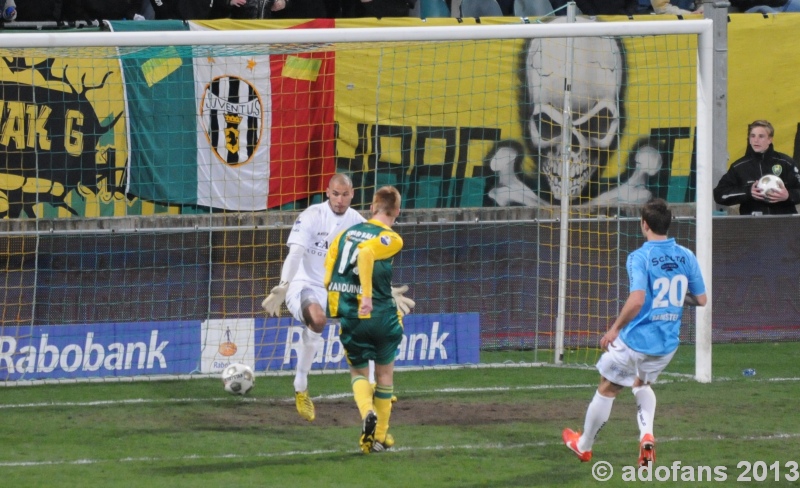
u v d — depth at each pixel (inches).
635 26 1226.6
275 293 1052.5
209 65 1489.9
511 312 1465.3
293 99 1515.7
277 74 1507.1
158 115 1488.7
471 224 1453.0
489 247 1459.2
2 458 902.4
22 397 1182.9
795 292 1521.9
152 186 1497.3
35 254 1347.2
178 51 1286.9
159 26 1510.8
